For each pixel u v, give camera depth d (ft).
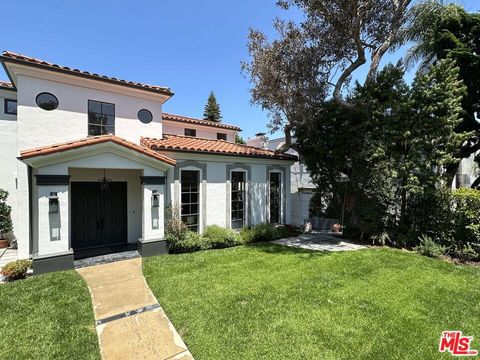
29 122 29.48
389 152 35.96
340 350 12.96
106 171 35.37
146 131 38.55
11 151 37.37
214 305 17.76
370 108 37.32
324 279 22.72
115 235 36.40
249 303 18.02
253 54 42.32
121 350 13.53
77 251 32.19
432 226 33.91
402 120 34.91
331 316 16.25
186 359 12.81
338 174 46.21
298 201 55.52
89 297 19.63
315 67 42.09
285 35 41.19
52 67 29.76
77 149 25.98
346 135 39.78
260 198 44.86
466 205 31.40
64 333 14.88
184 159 35.40
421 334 14.40
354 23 37.35
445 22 41.91
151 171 31.17
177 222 32.58
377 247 35.65
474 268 26.89
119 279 23.36
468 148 47.21
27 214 28.76
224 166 39.75
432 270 25.40
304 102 40.68
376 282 22.08
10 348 13.51
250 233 38.52
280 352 12.82
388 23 39.42
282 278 22.91
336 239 40.93
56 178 25.26
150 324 16.03
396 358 12.39
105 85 34.42
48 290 20.58
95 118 34.17
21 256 28.45
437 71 33.37
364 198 38.73
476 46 42.45
